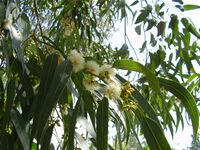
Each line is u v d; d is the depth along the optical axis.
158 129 0.44
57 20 0.81
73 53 0.41
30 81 0.46
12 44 0.44
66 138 0.44
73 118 0.40
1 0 0.49
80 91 0.43
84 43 0.79
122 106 0.42
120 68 0.45
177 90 0.48
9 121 0.42
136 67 0.45
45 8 0.89
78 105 0.41
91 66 0.42
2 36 0.47
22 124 0.41
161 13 0.82
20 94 0.45
